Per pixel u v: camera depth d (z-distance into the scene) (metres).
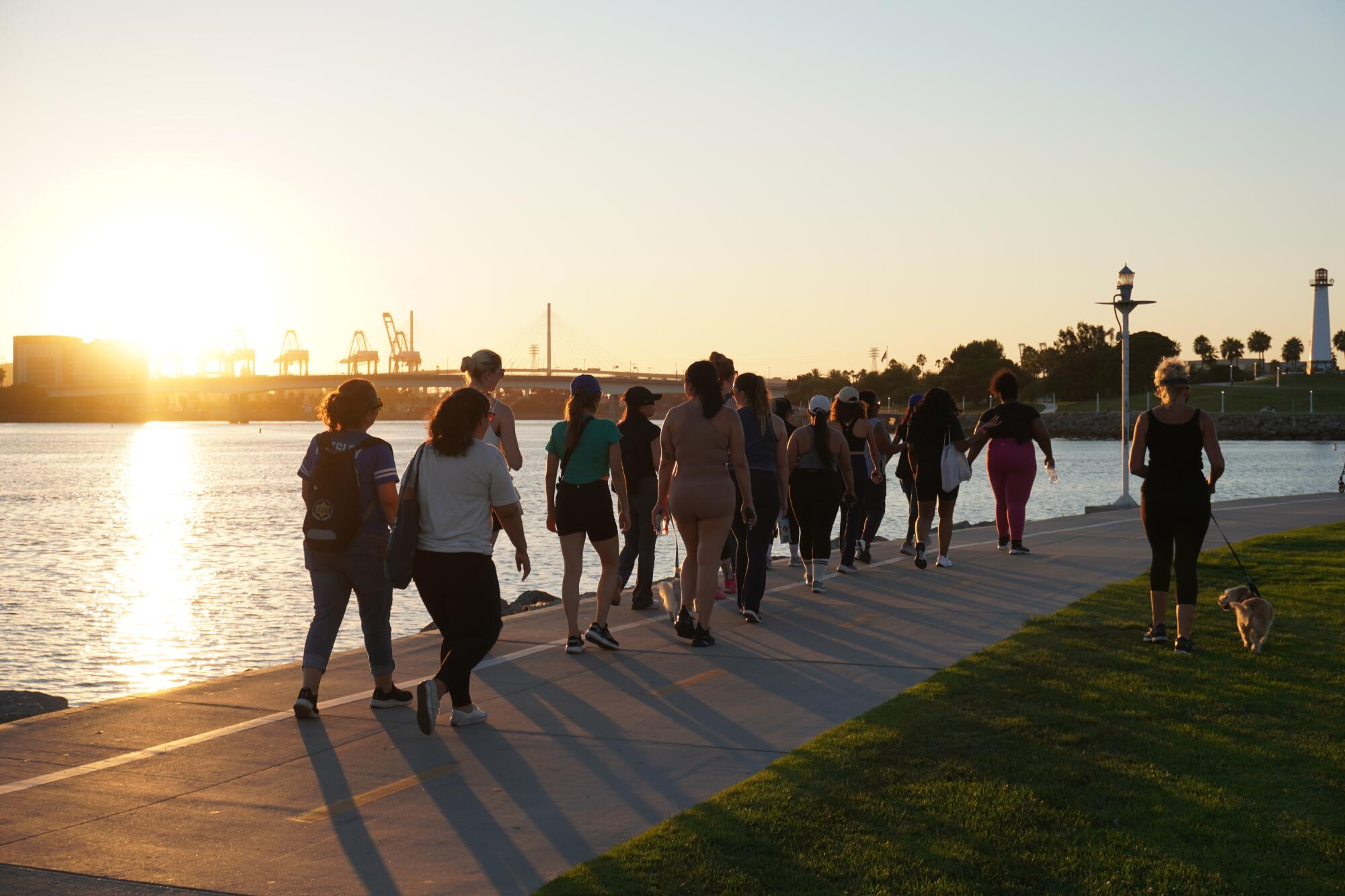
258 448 122.06
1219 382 193.50
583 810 4.76
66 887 4.00
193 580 21.27
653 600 10.34
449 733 5.97
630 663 7.62
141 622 16.55
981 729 5.74
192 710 6.40
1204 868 4.04
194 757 5.53
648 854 4.18
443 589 6.05
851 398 12.12
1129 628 8.33
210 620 16.72
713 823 4.48
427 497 6.05
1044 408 167.88
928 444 12.09
